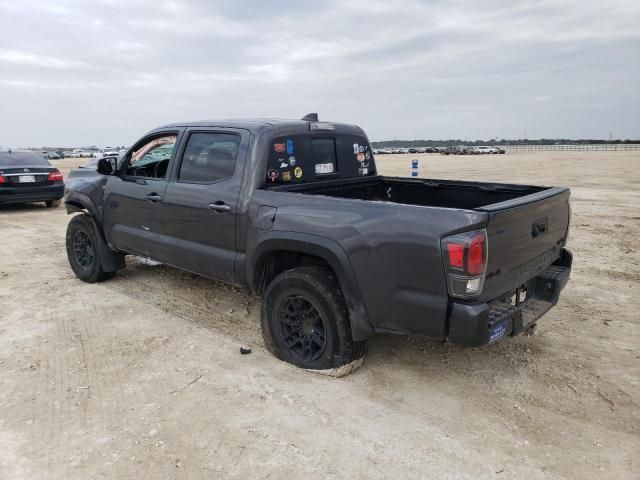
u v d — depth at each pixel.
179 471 2.71
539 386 3.61
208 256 4.38
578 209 12.02
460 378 3.72
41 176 12.42
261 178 4.05
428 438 3.01
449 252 2.96
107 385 3.59
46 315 4.95
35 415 3.22
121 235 5.36
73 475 2.68
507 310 3.25
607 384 3.64
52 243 8.48
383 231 3.22
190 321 4.80
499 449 2.91
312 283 3.56
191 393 3.48
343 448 2.91
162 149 4.99
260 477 2.66
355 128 5.11
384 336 4.42
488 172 27.83
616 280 6.16
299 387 3.56
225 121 4.45
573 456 2.85
